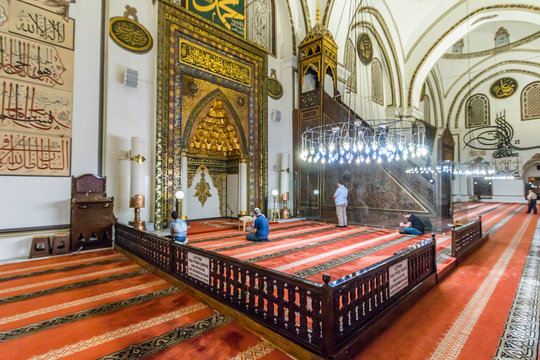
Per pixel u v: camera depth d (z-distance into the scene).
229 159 9.24
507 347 1.88
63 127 4.74
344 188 7.34
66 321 2.20
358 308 1.93
